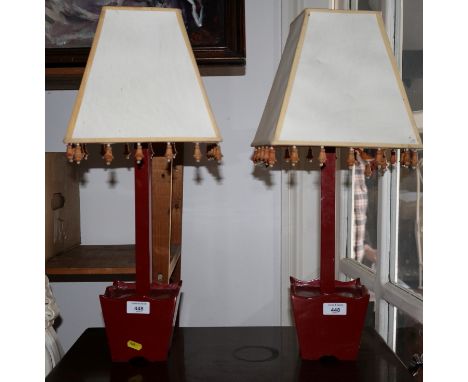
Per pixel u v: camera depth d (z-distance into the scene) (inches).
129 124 32.7
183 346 41.6
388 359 38.6
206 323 59.5
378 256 47.8
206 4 50.3
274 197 58.5
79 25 50.9
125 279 59.4
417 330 40.5
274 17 56.8
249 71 57.2
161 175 44.0
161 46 34.4
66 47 50.7
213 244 58.9
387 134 32.9
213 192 58.4
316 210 57.3
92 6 51.1
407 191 43.4
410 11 42.2
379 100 33.4
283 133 31.9
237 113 57.6
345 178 58.2
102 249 55.1
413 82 41.8
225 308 59.5
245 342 42.6
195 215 58.6
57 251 50.9
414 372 37.4
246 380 35.2
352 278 55.4
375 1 48.8
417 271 41.2
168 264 44.1
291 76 33.0
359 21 34.3
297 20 36.5
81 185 57.8
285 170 57.3
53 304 45.2
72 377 35.7
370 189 51.1
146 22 34.5
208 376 35.9
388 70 33.9
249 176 58.2
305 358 38.4
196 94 34.0
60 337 59.1
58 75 50.8
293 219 57.4
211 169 58.1
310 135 32.2
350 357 38.3
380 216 47.1
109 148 33.0
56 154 50.4
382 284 47.0
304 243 57.3
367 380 35.1
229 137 57.8
